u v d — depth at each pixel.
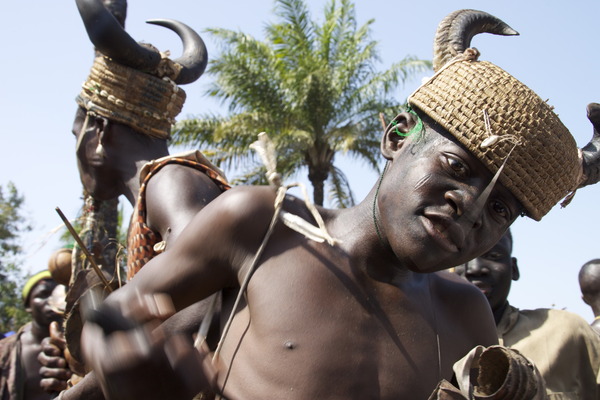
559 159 2.51
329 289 2.46
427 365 2.49
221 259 2.52
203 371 2.13
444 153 2.43
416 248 2.40
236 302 2.50
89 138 3.87
